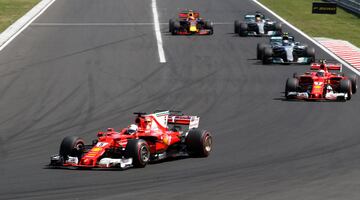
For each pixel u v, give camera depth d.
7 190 60.72
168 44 158.38
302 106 104.56
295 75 113.06
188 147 73.81
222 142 82.62
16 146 83.94
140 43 159.50
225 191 56.66
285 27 185.75
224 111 101.50
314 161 71.25
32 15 198.25
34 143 85.25
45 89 117.38
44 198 56.44
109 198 55.03
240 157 74.06
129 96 111.88
